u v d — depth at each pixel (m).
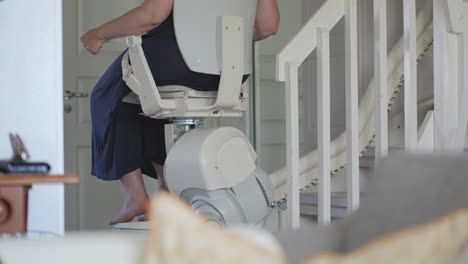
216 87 3.04
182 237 1.16
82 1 4.51
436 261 1.12
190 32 2.91
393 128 4.09
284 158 4.70
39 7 2.58
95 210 4.52
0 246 1.34
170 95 2.98
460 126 3.41
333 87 4.56
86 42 3.00
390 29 4.15
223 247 1.13
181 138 3.01
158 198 1.20
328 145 3.45
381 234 1.40
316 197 3.96
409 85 3.40
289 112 3.45
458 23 3.38
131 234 1.40
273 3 3.21
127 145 3.19
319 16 3.45
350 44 3.42
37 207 2.54
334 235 1.54
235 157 2.98
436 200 1.36
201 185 2.93
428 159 1.46
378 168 1.54
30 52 2.57
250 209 3.01
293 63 3.44
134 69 2.94
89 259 1.33
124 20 2.88
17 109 2.56
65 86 4.48
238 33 2.98
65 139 4.48
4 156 2.54
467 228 1.12
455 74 3.42
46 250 1.33
